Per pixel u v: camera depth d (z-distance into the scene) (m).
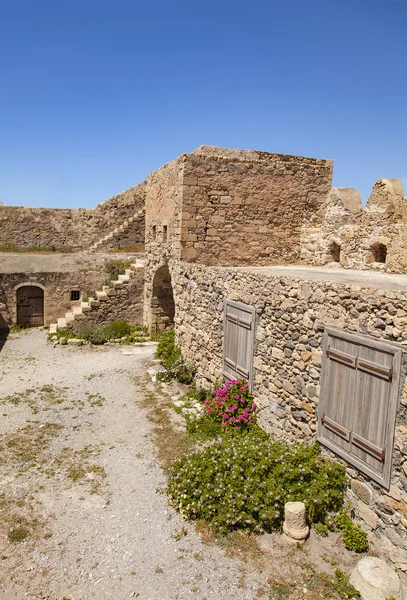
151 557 5.70
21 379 12.18
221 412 8.82
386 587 4.96
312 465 6.46
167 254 14.01
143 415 9.86
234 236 12.97
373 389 5.62
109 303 17.36
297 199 13.55
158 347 14.30
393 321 5.34
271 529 6.18
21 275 18.22
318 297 6.65
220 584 5.29
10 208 23.80
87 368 13.25
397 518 5.32
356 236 11.35
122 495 6.95
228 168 12.63
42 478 7.32
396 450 5.30
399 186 10.44
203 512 6.44
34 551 5.73
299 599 5.09
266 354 8.12
